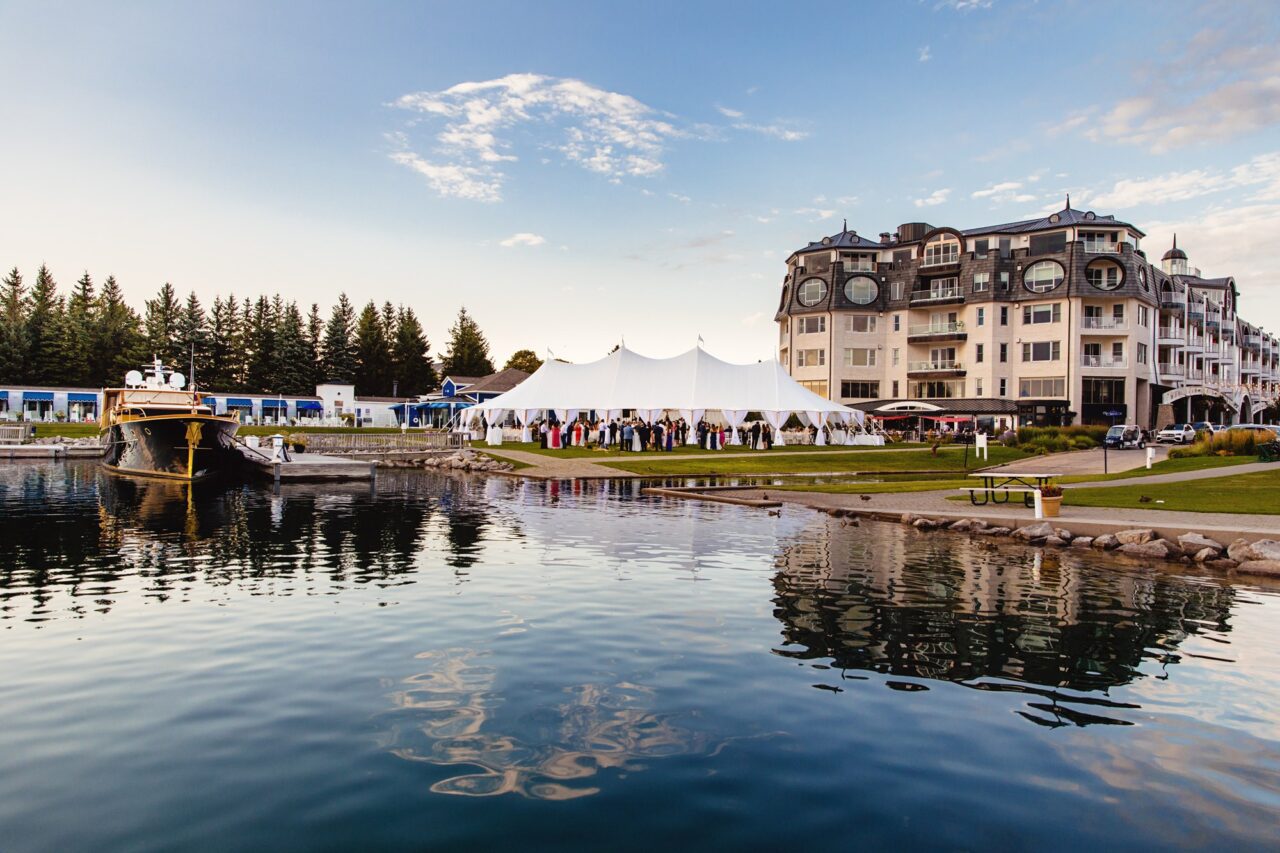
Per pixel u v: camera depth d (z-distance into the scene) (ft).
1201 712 21.48
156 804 16.10
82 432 204.54
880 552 46.44
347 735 19.52
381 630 28.91
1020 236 215.31
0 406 224.74
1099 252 203.82
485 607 32.45
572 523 59.26
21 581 37.91
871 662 25.49
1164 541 46.83
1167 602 34.35
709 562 42.86
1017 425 203.82
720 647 26.94
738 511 66.85
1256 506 58.13
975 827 15.34
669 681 23.48
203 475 104.94
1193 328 250.98
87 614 31.30
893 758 18.40
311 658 25.62
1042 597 35.06
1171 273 279.49
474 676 23.90
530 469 113.19
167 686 23.00
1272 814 16.03
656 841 14.71
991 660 25.88
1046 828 15.35
